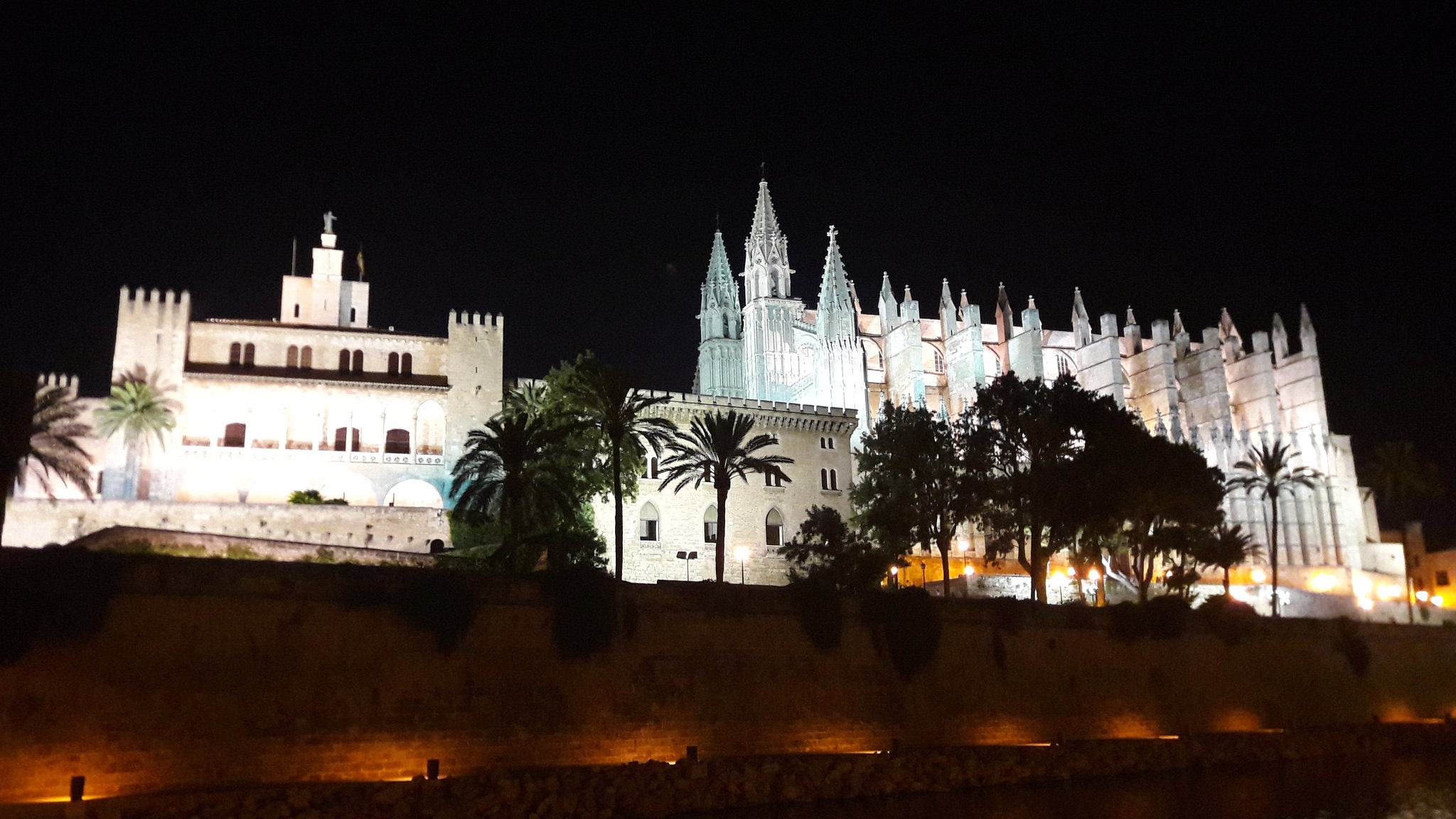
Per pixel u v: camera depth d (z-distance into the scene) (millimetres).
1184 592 74125
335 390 75750
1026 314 120562
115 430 68812
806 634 49344
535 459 55312
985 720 53062
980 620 54656
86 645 34688
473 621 41312
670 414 81062
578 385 62500
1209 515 73625
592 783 39500
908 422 73688
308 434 74875
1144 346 128625
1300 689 66125
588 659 43344
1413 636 73875
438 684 39938
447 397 77688
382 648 39344
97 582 34844
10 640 33188
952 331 124562
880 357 120812
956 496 70312
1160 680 60156
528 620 42438
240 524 62656
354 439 76125
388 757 38250
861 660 50469
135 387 69812
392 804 35688
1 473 45594
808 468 85750
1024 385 72250
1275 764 56719
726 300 123062
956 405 119688
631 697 43906
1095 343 123000
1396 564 120938
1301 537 117688
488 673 41094
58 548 35250
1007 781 48469
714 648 46656
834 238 117250
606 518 76562
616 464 57000
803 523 77250
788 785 43062
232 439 73938
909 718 50688
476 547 61094
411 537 65312
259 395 74312
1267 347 126625
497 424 54625
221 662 36594
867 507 76750
